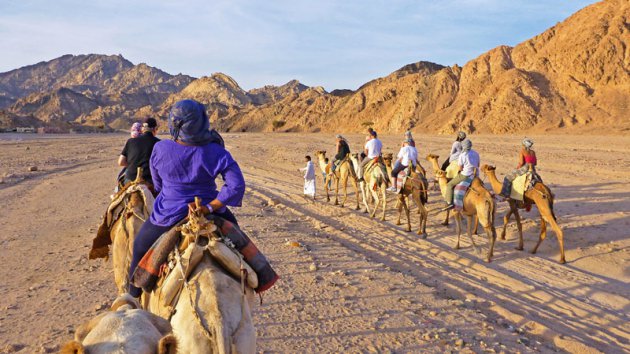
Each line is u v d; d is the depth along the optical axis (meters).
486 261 12.84
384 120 137.62
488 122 83.38
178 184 4.89
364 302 9.41
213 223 4.66
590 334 8.88
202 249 4.53
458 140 17.05
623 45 80.50
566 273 11.90
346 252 13.02
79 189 23.80
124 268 6.79
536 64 90.25
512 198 13.47
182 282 4.45
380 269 11.56
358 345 7.66
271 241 13.70
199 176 4.86
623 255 12.80
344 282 10.48
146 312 4.11
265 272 4.94
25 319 8.47
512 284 11.21
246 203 20.00
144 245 4.98
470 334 8.21
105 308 8.95
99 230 7.51
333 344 7.68
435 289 10.53
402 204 16.36
